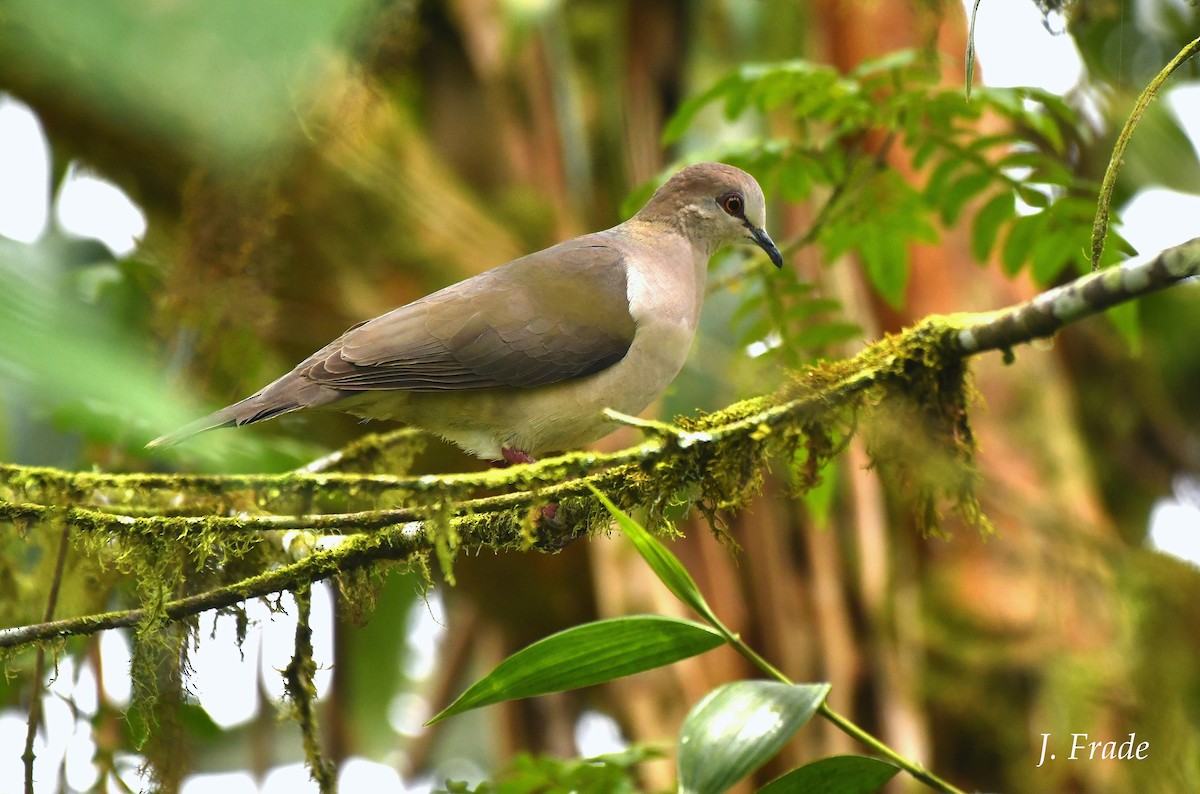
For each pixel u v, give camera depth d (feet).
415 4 28.84
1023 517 36.37
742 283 33.81
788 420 19.56
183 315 27.40
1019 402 38.19
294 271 34.40
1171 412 47.26
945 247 38.70
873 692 35.19
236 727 43.78
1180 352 46.70
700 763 14.12
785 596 35.22
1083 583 36.09
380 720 43.19
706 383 37.14
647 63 40.37
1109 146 39.68
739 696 14.83
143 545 19.94
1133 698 34.63
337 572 20.67
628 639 15.35
